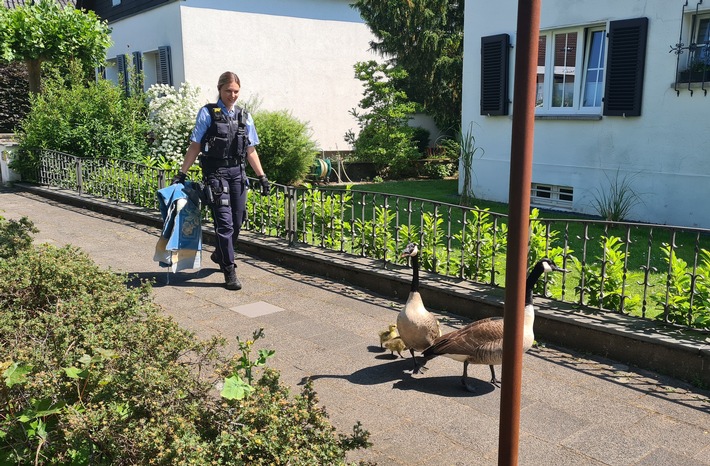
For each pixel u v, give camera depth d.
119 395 2.76
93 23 15.50
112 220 10.35
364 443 2.77
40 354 3.03
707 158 9.72
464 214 6.08
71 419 2.59
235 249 8.30
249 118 6.88
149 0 18.02
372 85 17.62
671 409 4.03
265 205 8.40
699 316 4.68
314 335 5.33
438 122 19.98
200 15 16.75
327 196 7.64
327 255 7.23
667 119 10.15
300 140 15.17
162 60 17.69
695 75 9.77
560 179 11.93
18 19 14.33
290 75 18.52
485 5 12.86
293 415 2.67
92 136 13.84
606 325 4.82
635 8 10.37
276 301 6.24
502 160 12.97
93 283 4.12
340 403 4.12
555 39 11.86
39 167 13.69
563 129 11.75
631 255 8.11
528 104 2.02
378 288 6.52
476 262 6.11
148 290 4.21
